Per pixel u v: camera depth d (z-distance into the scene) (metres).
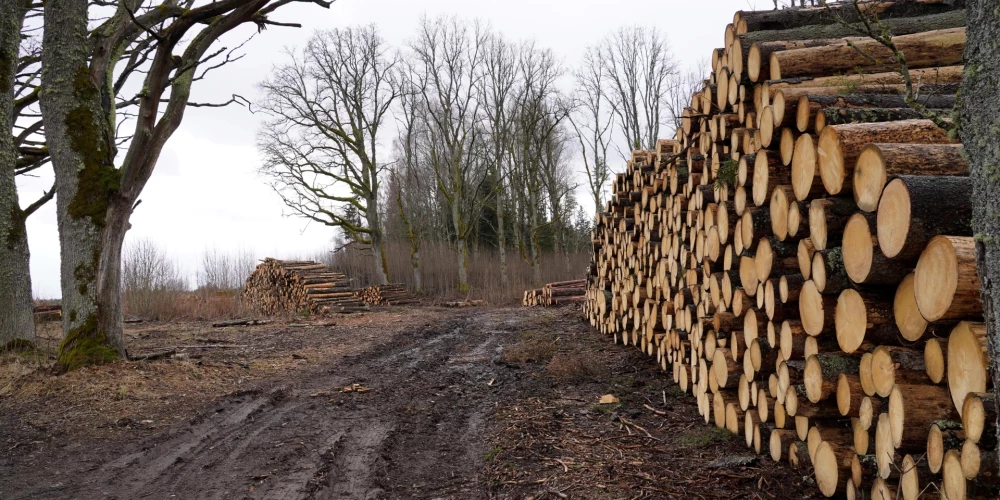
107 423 5.79
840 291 3.59
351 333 12.99
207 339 11.83
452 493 4.20
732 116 5.66
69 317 7.75
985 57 2.02
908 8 5.15
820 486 3.71
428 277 35.22
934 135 3.31
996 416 2.12
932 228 2.57
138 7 8.75
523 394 6.83
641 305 8.95
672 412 5.97
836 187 3.40
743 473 4.20
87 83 7.81
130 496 4.19
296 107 29.41
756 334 4.67
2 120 9.32
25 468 4.70
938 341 2.72
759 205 4.60
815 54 4.68
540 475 4.34
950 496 2.55
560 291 19.45
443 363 9.14
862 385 3.31
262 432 5.62
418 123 39.56
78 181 7.76
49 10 7.68
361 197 31.66
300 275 21.47
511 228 42.25
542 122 36.00
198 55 7.96
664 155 8.11
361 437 5.46
